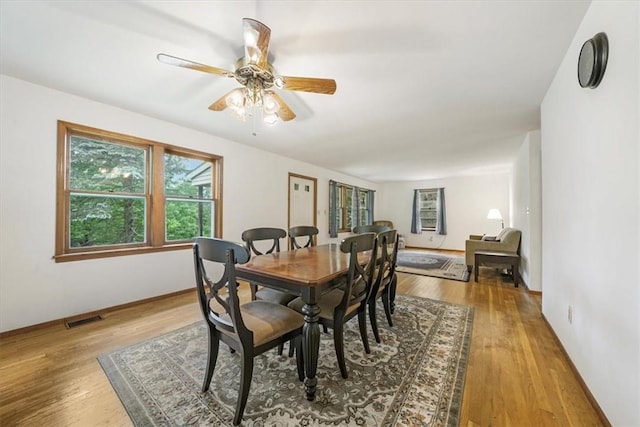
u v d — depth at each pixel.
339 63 1.87
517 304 2.99
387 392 1.50
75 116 2.46
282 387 1.55
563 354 1.90
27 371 1.68
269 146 4.23
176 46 1.72
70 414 1.33
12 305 2.16
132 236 2.93
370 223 8.34
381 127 3.28
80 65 1.95
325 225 6.21
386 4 1.34
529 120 3.02
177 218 3.34
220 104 2.01
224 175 3.80
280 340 1.48
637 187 1.04
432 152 4.60
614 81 1.19
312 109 2.72
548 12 1.41
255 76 1.67
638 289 1.04
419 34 1.57
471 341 2.11
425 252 7.14
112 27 1.54
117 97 2.49
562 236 1.94
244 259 1.22
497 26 1.51
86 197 2.62
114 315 2.59
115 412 1.35
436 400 1.44
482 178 7.24
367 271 1.89
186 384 1.57
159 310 2.73
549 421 1.30
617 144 1.18
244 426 1.26
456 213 7.57
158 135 3.05
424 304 2.99
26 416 1.31
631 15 1.06
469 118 2.97
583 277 1.55
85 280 2.54
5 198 2.13
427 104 2.59
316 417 1.32
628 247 1.10
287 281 1.54
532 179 3.42
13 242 2.17
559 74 1.95
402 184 8.52
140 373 1.67
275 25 1.49
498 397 1.46
